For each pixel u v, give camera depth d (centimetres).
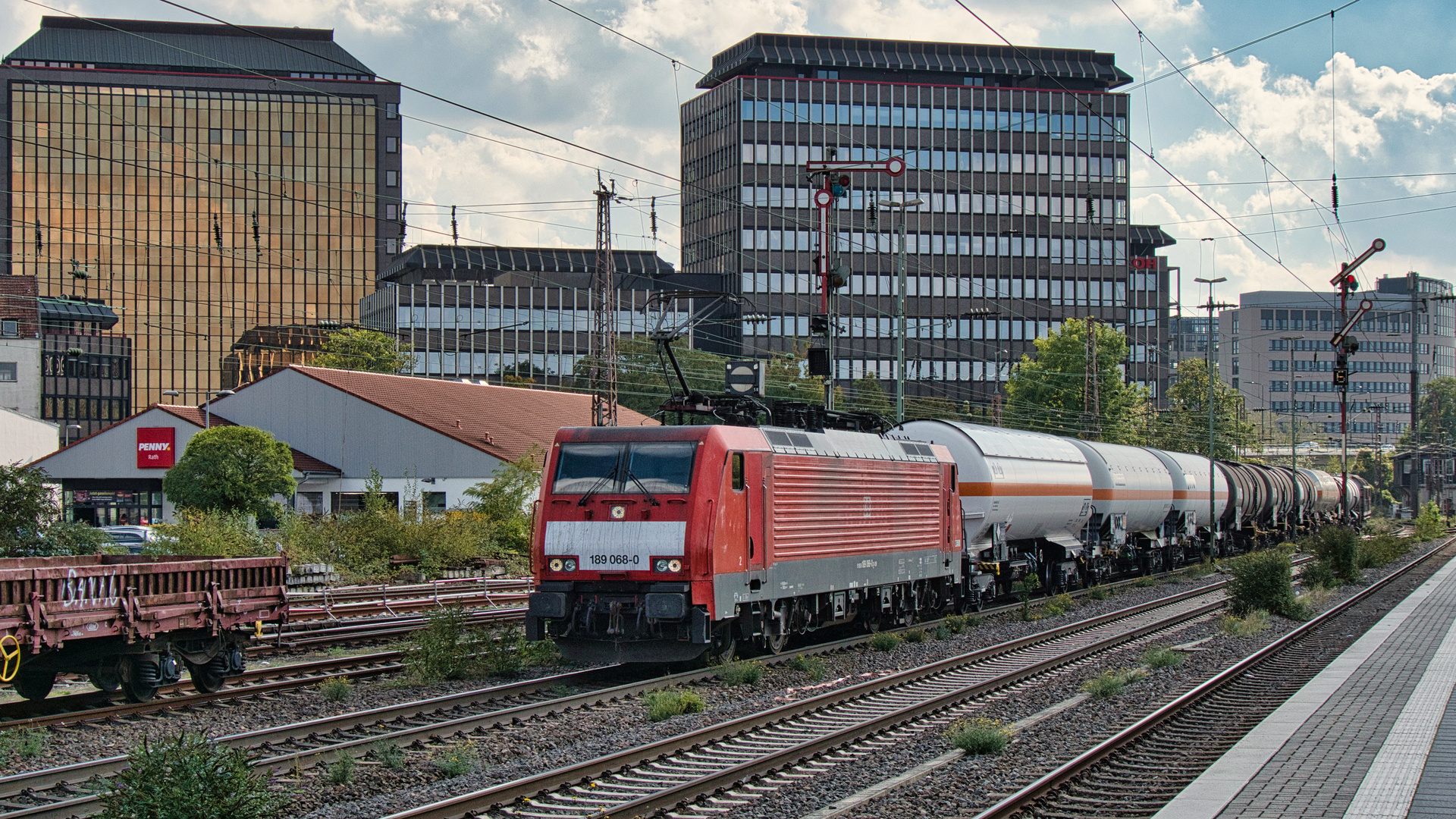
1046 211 12938
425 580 3747
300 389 5778
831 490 2178
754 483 1927
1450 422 19562
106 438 5962
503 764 1238
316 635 2305
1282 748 1237
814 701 1559
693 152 13038
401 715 1448
